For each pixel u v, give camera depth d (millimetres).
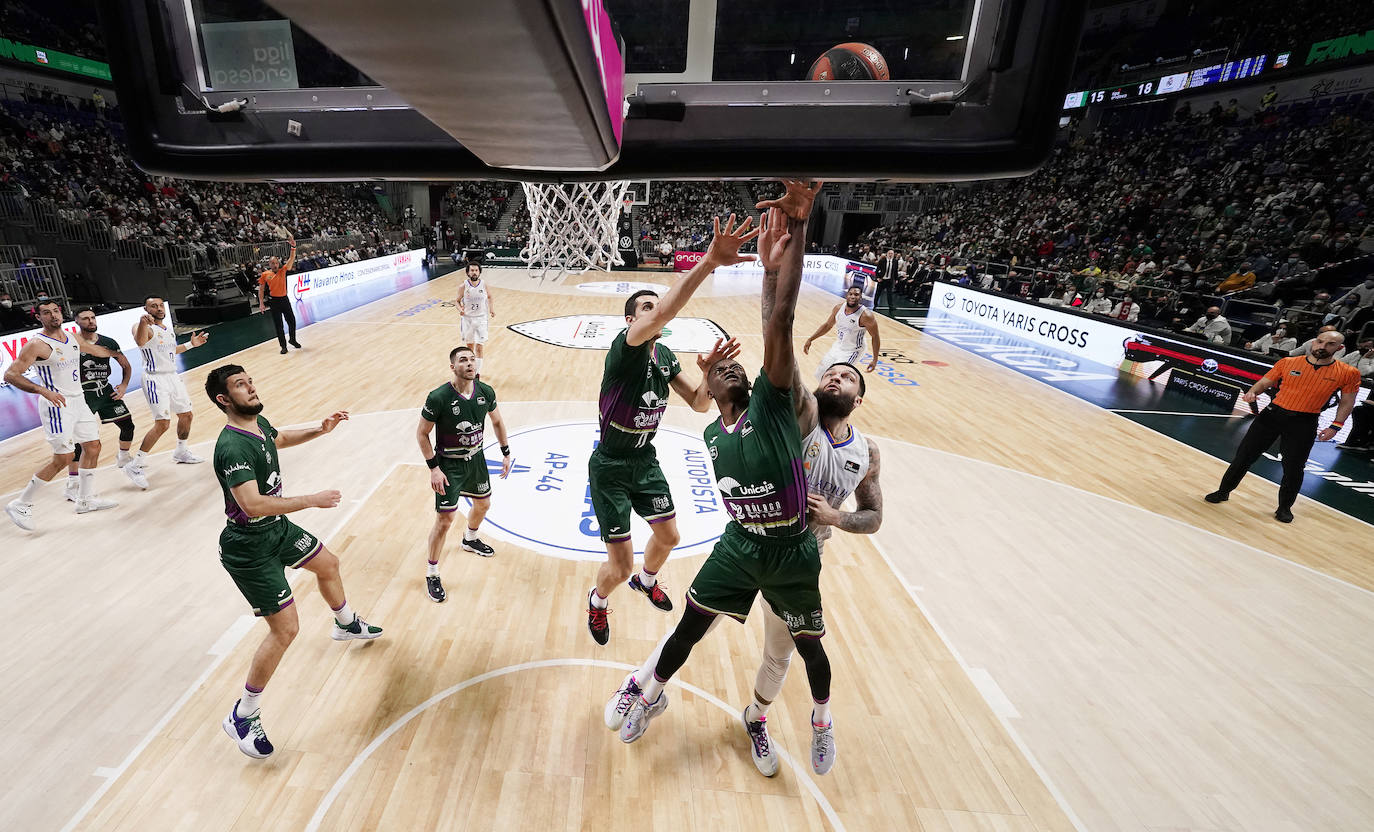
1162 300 12461
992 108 760
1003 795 2900
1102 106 23984
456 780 2820
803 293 19047
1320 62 17125
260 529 2859
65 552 4375
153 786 2727
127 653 3469
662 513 3473
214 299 12719
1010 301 13969
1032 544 5109
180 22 782
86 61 19281
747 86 778
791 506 2355
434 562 4023
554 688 3359
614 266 23656
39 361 4551
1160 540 5273
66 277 14203
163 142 827
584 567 4469
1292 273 12305
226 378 2719
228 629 3688
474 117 560
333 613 3639
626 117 788
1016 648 3879
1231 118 18719
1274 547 5238
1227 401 9289
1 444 6246
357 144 814
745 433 2295
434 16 271
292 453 6094
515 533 4848
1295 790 3016
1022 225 20703
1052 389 9750
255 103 807
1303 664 3873
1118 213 17984
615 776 2877
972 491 6031
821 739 2744
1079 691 3562
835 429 2729
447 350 10477
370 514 5039
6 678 3264
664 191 30484
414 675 3400
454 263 24297
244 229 18969
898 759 3055
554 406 7637
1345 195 13766
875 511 2701
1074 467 6750
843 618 4086
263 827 2580
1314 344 5367
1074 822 2793
